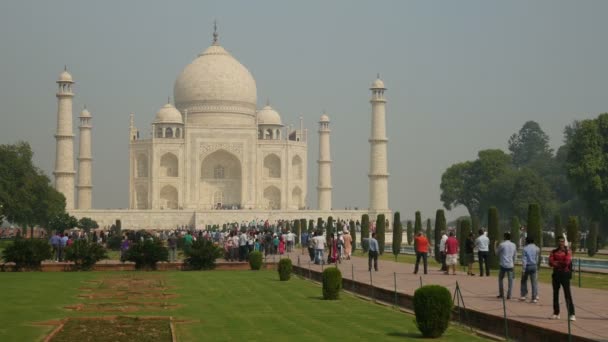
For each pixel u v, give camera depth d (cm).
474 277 6412
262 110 19800
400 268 7688
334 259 8225
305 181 19225
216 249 8644
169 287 6219
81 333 3791
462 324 4169
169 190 18300
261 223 16338
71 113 16900
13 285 6350
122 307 4850
